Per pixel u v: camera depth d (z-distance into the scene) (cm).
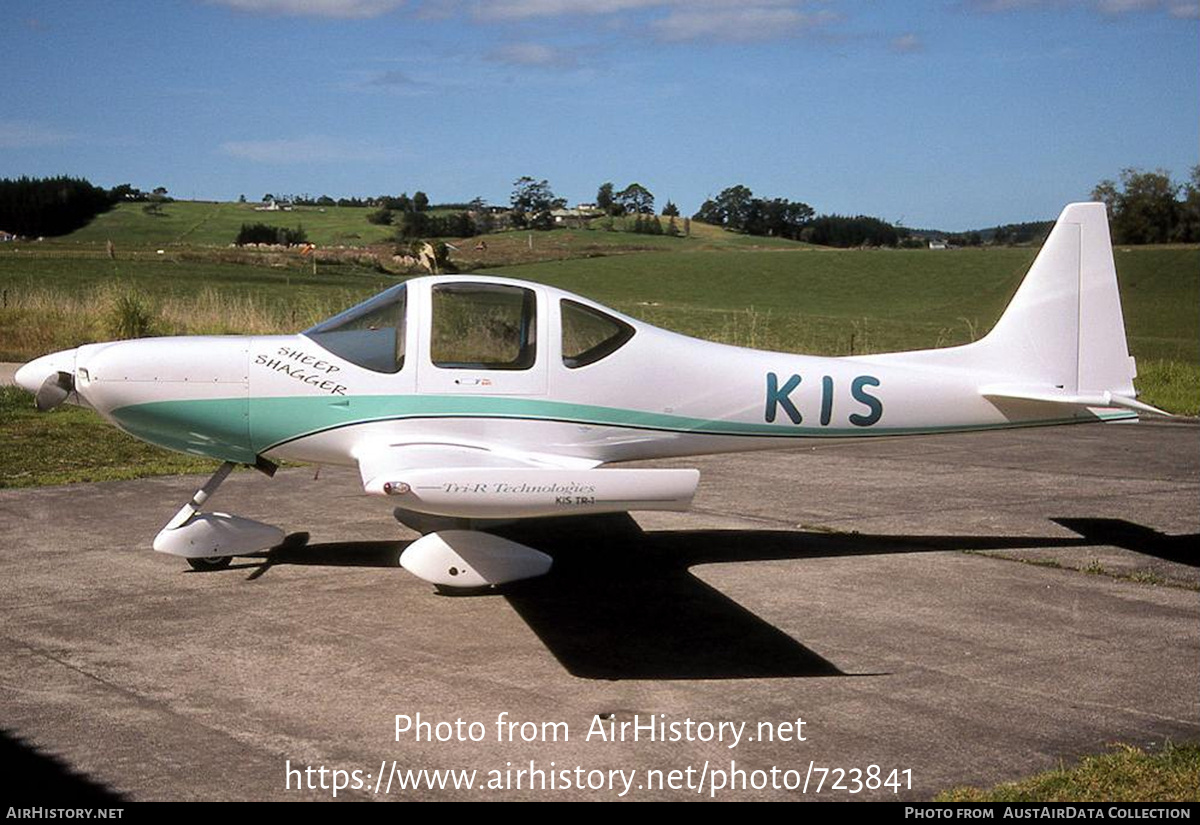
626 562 702
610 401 663
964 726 449
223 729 439
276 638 550
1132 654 537
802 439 704
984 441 1245
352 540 746
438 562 618
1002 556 721
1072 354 725
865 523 816
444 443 630
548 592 634
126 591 627
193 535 663
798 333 2936
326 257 6009
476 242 9631
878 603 617
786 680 499
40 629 560
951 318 4625
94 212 12988
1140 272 6041
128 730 437
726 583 655
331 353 645
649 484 516
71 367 655
